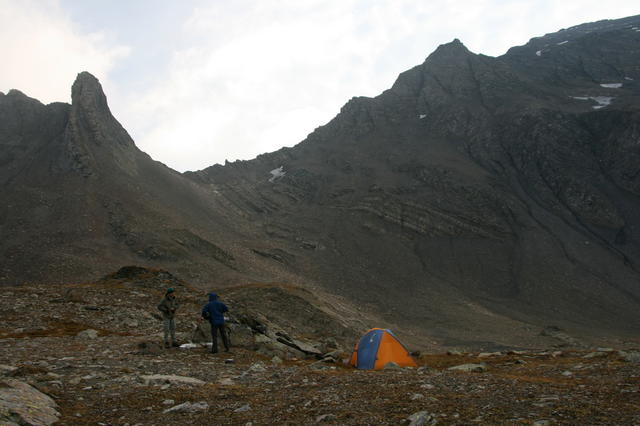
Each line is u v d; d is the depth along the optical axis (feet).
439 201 621.72
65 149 603.26
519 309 437.58
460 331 345.51
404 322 376.07
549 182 622.13
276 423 25.08
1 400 25.18
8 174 581.53
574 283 464.24
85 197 519.60
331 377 40.09
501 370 51.65
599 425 22.07
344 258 540.52
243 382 38.93
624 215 551.59
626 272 477.77
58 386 33.94
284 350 64.23
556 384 35.04
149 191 586.04
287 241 579.89
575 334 335.06
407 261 532.32
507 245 545.85
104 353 54.08
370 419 24.73
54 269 384.06
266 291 204.03
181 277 384.47
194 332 65.67
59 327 81.46
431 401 28.12
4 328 78.43
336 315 213.87
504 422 23.04
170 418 26.68
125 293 114.83
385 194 644.69
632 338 344.08
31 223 474.49
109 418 26.81
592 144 642.22
